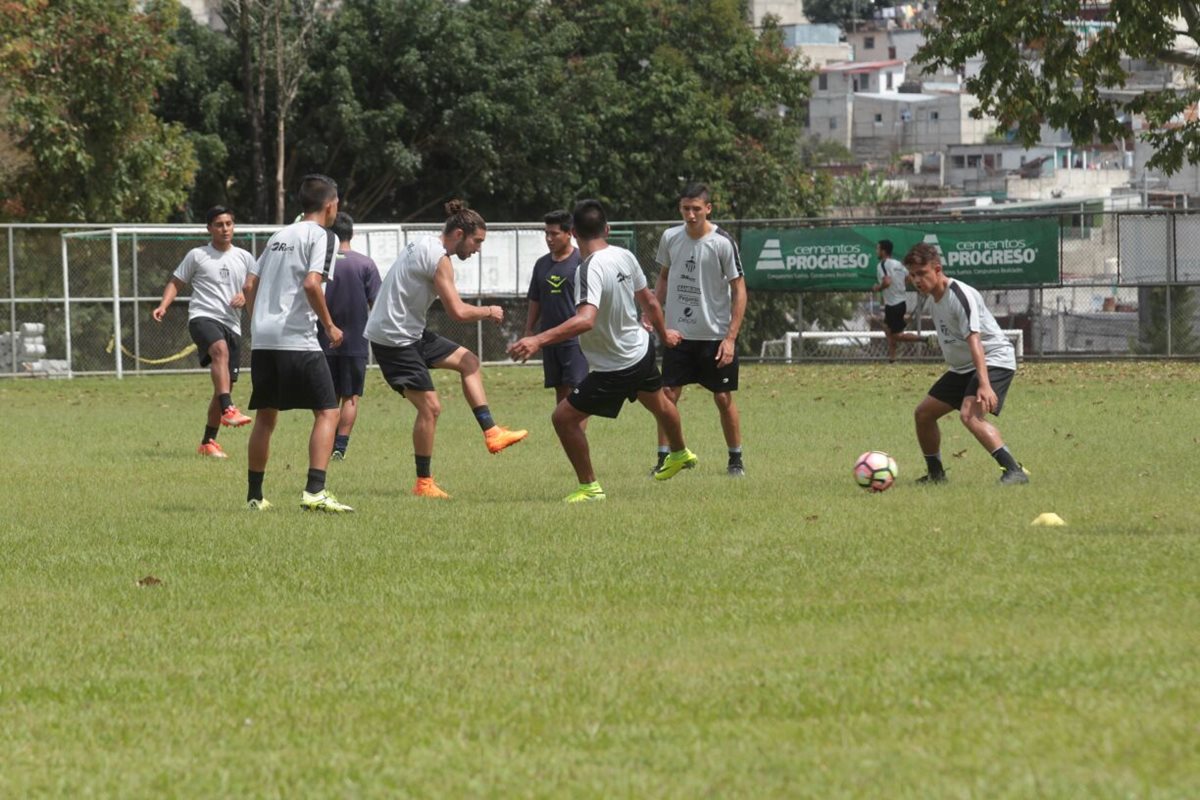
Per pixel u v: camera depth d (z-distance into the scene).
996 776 11.04
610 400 28.70
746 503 27.75
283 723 13.29
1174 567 19.81
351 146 116.25
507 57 118.38
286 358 27.38
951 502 27.31
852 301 87.56
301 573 20.86
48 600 19.19
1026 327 82.62
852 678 14.19
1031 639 15.53
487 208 121.38
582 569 20.72
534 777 11.45
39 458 38.75
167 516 27.03
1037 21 74.06
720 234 33.66
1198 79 76.19
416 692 14.22
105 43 89.81
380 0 117.75
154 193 94.50
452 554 22.22
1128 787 10.61
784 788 10.99
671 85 122.06
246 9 109.94
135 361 78.12
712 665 14.94
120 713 13.79
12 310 75.06
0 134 88.75
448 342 32.72
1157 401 54.66
